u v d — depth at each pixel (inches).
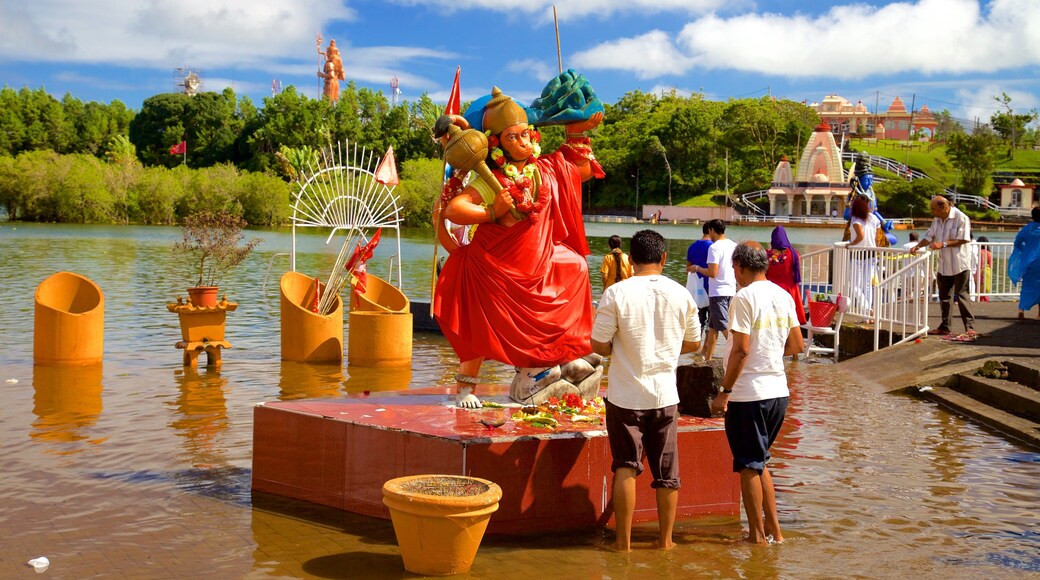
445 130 237.0
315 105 3715.6
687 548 203.5
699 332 203.9
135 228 2089.1
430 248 1551.4
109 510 220.2
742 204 3469.5
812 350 505.4
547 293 236.2
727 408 210.4
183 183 2416.3
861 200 536.7
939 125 5418.3
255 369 429.7
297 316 453.1
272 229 2317.9
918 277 458.3
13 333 514.6
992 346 419.8
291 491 233.8
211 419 319.3
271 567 185.2
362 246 480.1
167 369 420.5
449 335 241.6
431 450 207.3
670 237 2143.2
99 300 432.8
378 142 3666.3
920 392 386.9
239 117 4281.5
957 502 239.0
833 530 216.5
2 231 1797.5
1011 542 208.5
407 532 181.3
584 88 253.6
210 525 211.2
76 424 307.7
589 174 257.9
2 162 2317.9
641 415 198.5
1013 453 290.4
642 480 224.5
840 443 302.7
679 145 3754.9
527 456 209.3
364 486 220.5
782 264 417.4
